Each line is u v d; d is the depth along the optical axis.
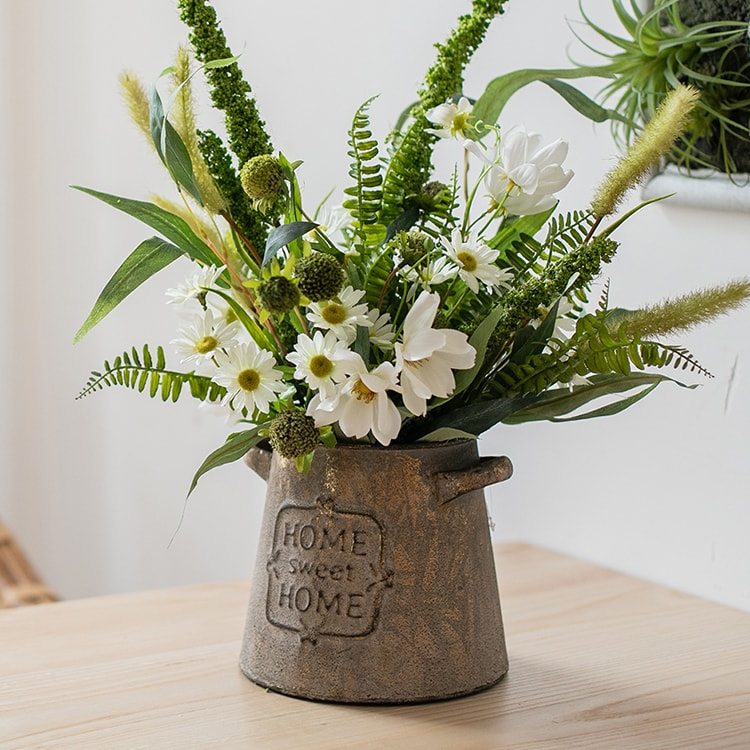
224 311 0.83
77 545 2.29
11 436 2.50
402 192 0.84
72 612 1.07
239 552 1.73
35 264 2.36
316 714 0.82
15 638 0.99
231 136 0.84
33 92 2.31
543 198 0.79
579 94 0.90
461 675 0.84
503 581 1.13
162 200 0.87
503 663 0.88
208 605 1.09
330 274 0.72
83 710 0.83
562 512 1.22
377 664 0.82
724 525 1.04
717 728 0.80
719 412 1.03
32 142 2.33
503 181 0.79
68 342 2.24
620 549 1.16
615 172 0.79
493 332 0.79
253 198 0.78
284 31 1.56
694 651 0.95
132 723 0.81
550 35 1.16
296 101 1.55
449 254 0.76
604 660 0.93
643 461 1.12
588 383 0.80
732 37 0.95
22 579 1.71
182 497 1.88
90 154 2.09
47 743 0.77
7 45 2.38
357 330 0.75
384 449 0.80
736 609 1.04
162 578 1.97
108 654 0.95
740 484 1.02
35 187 2.33
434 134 0.83
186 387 1.81
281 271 0.73
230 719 0.81
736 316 1.01
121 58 1.93
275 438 0.75
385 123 1.37
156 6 1.79
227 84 0.83
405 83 1.32
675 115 0.77
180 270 1.77
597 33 1.08
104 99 2.01
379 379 0.73
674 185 1.03
